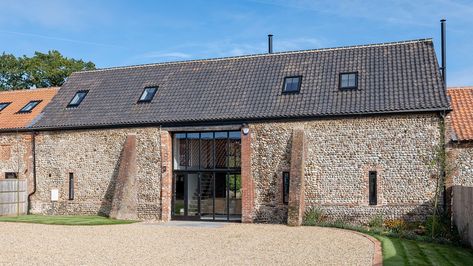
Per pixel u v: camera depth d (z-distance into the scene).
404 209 19.06
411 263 12.12
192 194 22.41
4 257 13.05
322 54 22.92
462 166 18.91
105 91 25.41
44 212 24.97
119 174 22.64
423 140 19.00
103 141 23.78
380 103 19.62
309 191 20.28
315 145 20.30
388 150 19.41
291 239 16.12
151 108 23.20
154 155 22.64
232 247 14.66
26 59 41.56
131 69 26.38
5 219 22.34
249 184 21.05
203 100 22.62
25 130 25.52
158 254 13.51
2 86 41.25
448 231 17.75
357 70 21.41
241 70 23.62
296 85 21.78
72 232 17.98
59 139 24.81
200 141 22.44
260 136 21.03
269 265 12.02
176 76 24.67
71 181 24.53
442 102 18.86
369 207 19.50
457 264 12.38
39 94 29.28
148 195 22.64
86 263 12.30
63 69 41.59
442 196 18.64
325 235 16.98
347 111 19.77
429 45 21.44
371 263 12.10
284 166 20.62
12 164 25.98
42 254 13.48
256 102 21.56
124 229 18.94
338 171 19.97
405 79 20.25
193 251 13.98
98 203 23.75
